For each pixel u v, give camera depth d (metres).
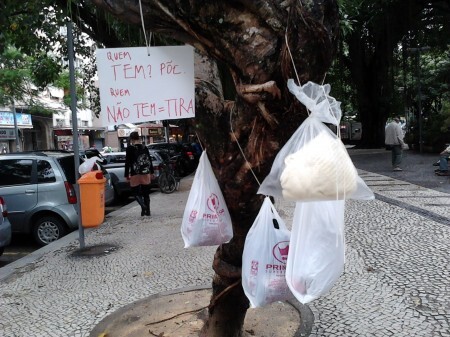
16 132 23.05
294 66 2.09
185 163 18.94
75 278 5.35
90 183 6.18
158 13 2.31
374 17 17.67
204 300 4.20
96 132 40.62
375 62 22.48
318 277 2.08
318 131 2.02
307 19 2.04
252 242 2.49
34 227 8.02
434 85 26.80
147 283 4.93
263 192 2.14
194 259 5.70
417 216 7.05
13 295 4.93
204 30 2.30
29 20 6.70
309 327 3.54
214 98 2.64
